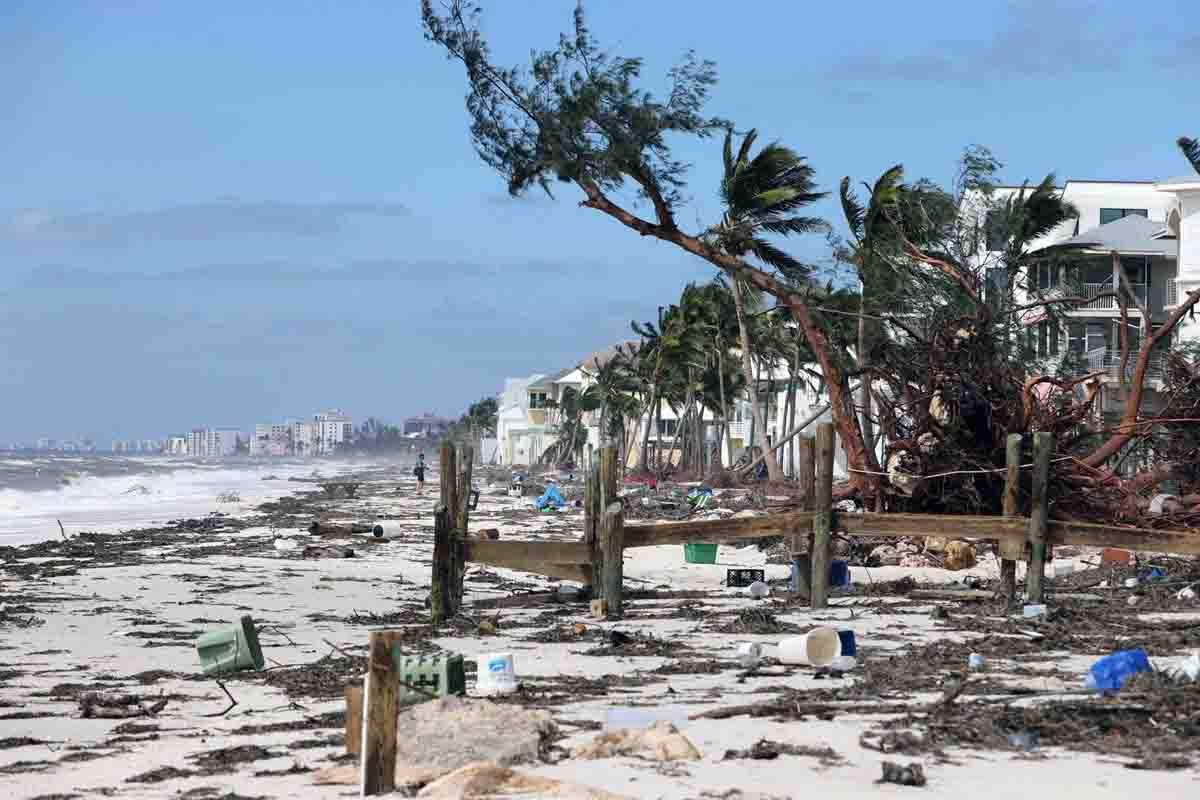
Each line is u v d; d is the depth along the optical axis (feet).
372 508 222.48
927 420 94.32
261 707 43.60
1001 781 29.19
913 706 39.19
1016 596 77.41
